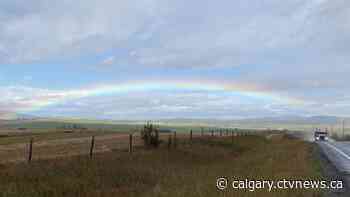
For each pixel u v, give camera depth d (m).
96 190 16.33
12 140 43.69
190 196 13.35
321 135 81.19
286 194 12.89
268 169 20.86
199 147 34.28
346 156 33.22
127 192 16.11
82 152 25.56
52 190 15.27
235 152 38.94
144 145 31.23
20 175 16.19
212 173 20.61
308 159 26.84
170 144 32.34
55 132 75.62
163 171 21.38
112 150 27.20
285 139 71.25
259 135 72.75
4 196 13.52
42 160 19.78
